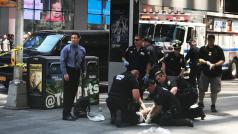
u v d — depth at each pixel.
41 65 11.90
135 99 10.04
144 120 10.30
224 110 12.75
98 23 30.83
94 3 30.42
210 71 12.26
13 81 12.09
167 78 11.02
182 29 20.91
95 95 13.18
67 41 15.73
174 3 33.44
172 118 10.22
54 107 12.16
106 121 10.55
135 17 12.93
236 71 25.86
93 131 9.45
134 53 11.99
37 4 26.97
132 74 10.06
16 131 9.34
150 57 12.20
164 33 20.44
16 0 11.92
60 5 28.31
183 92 10.73
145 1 29.98
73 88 10.60
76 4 29.20
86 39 16.42
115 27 13.10
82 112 10.97
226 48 24.84
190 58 14.99
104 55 16.80
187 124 10.21
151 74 13.16
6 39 24.77
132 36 12.84
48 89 11.98
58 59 12.16
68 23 28.86
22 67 12.42
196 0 35.72
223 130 9.95
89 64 12.95
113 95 10.05
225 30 24.59
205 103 14.19
